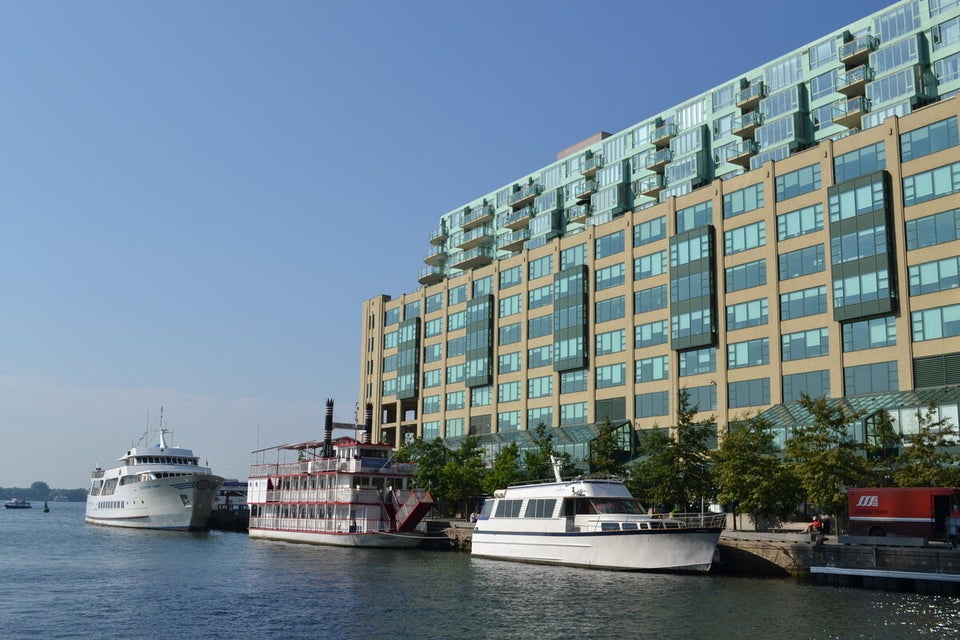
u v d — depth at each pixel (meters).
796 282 76.44
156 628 37.38
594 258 99.69
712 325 82.88
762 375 78.31
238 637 35.53
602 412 95.12
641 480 67.19
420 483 93.06
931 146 68.25
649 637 34.66
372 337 144.38
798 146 85.81
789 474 57.59
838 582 47.81
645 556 53.69
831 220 73.88
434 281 140.50
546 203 118.62
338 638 35.22
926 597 43.44
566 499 58.91
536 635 35.19
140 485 112.88
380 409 138.50
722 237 84.19
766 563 52.31
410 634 35.78
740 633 35.00
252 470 94.31
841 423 57.22
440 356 125.56
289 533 85.69
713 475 63.66
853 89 82.44
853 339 71.69
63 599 45.25
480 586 48.78
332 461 80.62
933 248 67.06
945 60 75.88
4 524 144.62
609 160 111.56
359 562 63.75
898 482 53.75
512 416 108.88
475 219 131.88
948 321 65.38
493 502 66.25
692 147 98.38
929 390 64.94
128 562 65.06
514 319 111.12
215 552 73.88
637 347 91.94
